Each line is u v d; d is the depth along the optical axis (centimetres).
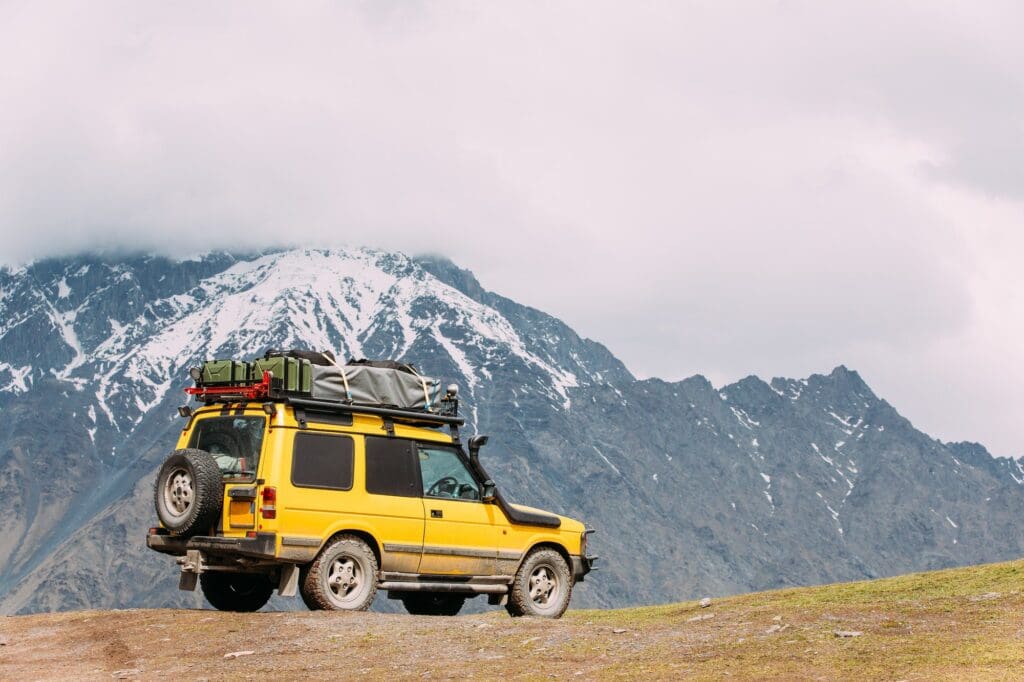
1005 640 1186
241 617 1562
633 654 1253
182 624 1538
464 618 1580
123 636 1485
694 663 1188
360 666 1247
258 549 1559
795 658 1178
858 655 1168
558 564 1834
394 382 1719
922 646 1185
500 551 1772
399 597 1956
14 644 1515
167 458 1634
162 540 1652
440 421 1758
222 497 1600
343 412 1664
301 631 1440
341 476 1638
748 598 1923
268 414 1605
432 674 1194
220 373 1689
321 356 1717
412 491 1702
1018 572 1806
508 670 1203
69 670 1309
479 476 1784
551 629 1423
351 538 1641
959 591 1705
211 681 1191
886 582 1947
